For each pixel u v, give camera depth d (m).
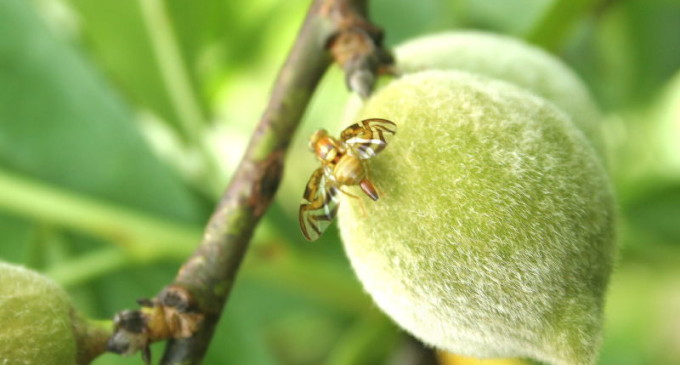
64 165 0.19
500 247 0.13
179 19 0.20
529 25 0.19
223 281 0.14
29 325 0.13
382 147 0.13
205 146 0.20
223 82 0.21
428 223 0.13
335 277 0.19
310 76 0.15
